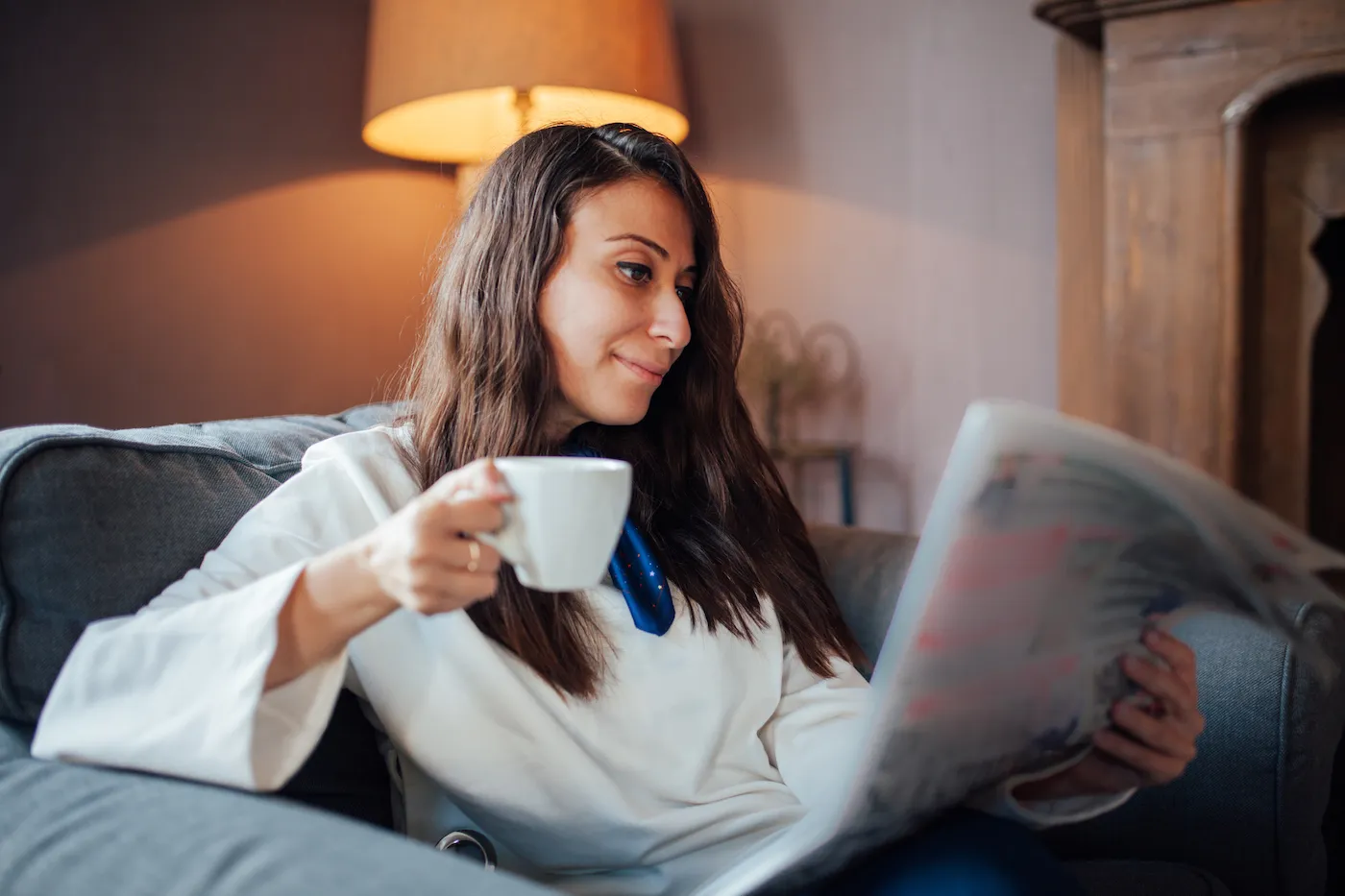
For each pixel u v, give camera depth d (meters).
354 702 0.87
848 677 1.02
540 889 0.49
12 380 1.75
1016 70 2.28
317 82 2.17
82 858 0.53
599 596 0.88
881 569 1.25
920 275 2.41
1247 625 0.96
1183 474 0.62
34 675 0.71
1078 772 0.74
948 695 0.56
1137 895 0.82
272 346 2.12
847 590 1.26
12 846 0.55
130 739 0.62
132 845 0.53
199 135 1.99
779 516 1.10
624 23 1.87
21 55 1.75
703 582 0.94
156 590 0.76
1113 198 1.99
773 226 2.55
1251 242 2.00
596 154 0.91
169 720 0.62
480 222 0.93
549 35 1.80
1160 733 0.71
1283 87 1.84
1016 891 0.65
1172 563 0.64
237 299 2.06
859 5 2.42
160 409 1.95
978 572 0.55
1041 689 0.62
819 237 2.51
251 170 2.07
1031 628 0.59
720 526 1.00
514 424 0.90
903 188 2.41
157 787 0.60
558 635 0.83
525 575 0.56
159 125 1.93
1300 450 2.05
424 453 0.91
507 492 0.54
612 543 0.56
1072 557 0.59
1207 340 1.95
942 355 2.40
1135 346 2.00
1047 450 0.57
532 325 0.90
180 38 1.95
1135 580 0.64
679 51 2.62
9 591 0.70
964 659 0.56
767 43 2.52
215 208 2.02
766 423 2.55
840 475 2.52
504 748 0.80
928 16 2.35
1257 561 0.66
